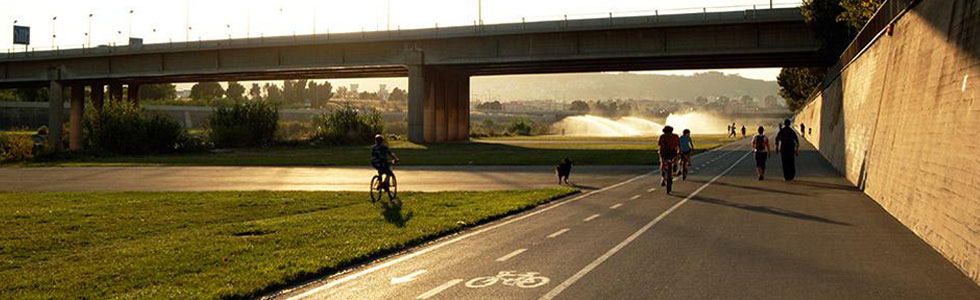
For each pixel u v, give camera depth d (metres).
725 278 7.55
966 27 10.47
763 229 11.20
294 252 9.31
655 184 20.50
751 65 62.12
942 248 9.00
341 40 64.69
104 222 12.70
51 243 10.23
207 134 65.00
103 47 72.62
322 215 13.70
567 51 57.66
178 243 10.16
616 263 8.47
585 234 10.91
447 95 76.81
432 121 70.56
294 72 72.94
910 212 11.50
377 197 17.44
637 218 12.79
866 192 17.02
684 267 8.17
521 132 117.62
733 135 79.06
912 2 15.31
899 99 15.45
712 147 47.25
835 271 7.88
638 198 16.48
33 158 46.06
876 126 18.20
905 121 14.01
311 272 8.01
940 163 10.22
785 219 12.40
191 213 14.20
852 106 25.20
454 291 7.12
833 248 9.39
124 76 73.06
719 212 13.52
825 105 40.03
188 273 7.99
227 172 29.52
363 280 7.75
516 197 16.84
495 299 6.75
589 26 55.47
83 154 49.91
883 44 19.97
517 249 9.62
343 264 8.62
